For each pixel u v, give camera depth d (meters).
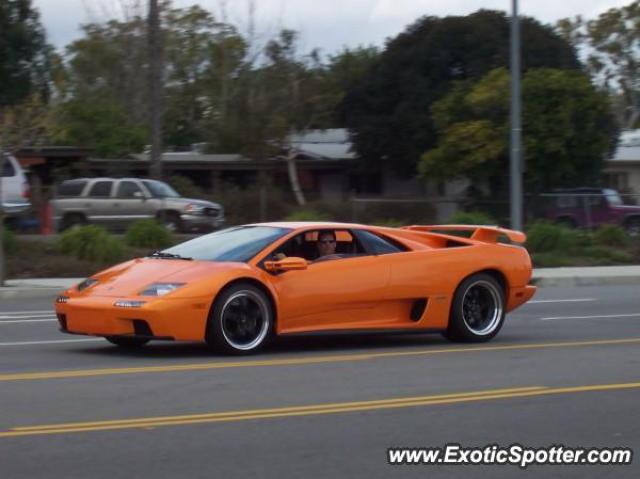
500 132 37.12
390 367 11.31
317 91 50.34
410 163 48.16
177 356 11.88
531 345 13.30
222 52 53.22
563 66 48.22
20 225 31.11
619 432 8.40
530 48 47.38
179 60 58.31
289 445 7.80
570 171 36.03
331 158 50.72
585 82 35.66
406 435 8.16
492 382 10.47
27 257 24.39
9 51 26.69
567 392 9.98
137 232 26.45
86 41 54.00
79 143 43.78
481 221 29.70
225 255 12.12
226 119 49.72
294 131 50.62
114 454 7.45
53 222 32.00
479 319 13.49
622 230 31.59
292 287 12.02
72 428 8.20
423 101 47.31
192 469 7.11
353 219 32.50
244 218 36.09
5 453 7.45
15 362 11.45
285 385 10.12
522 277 13.74
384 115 48.94
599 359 12.12
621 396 9.83
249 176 48.81
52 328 14.95
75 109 44.12
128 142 44.03
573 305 19.33
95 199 32.22
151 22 35.88
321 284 12.19
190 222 32.66
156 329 11.17
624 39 72.06
